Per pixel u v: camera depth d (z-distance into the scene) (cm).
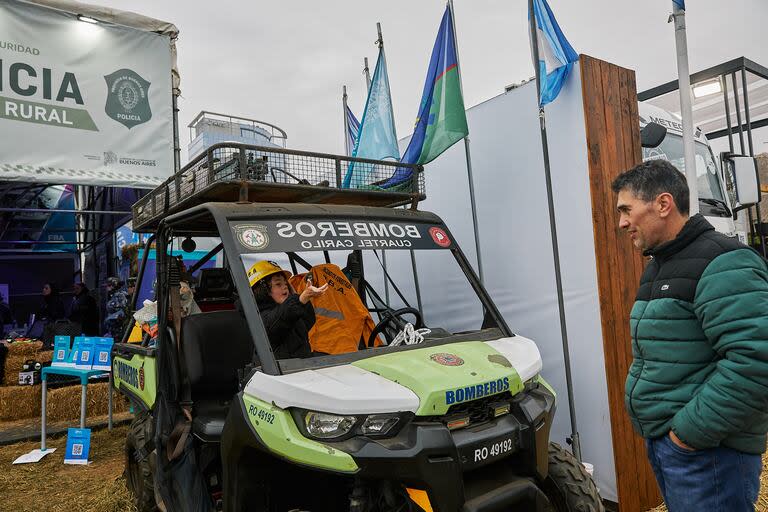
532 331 412
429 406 200
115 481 461
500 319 298
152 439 321
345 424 199
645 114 534
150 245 418
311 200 335
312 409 203
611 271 366
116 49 682
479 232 457
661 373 182
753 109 796
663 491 194
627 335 370
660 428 183
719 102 747
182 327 345
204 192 289
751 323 157
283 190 294
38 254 1322
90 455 555
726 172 641
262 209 271
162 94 711
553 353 396
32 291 1380
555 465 262
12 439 608
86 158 654
